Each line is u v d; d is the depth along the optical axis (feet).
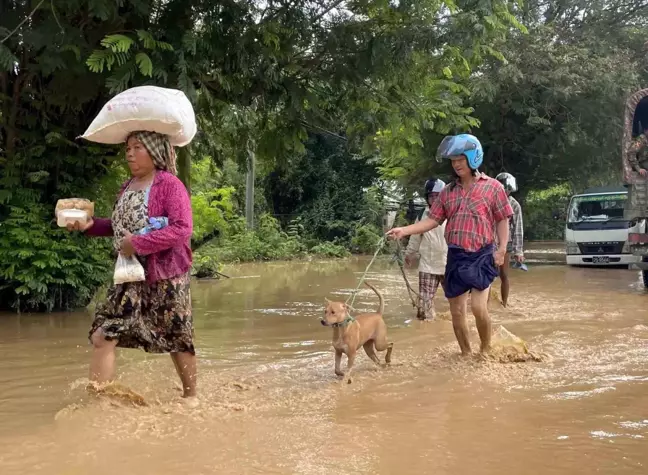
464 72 34.65
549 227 122.31
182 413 14.16
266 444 12.35
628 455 11.90
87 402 14.83
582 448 12.23
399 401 15.38
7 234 27.55
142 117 14.24
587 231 55.88
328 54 30.40
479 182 20.04
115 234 14.87
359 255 80.48
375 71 30.42
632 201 40.96
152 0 24.94
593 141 65.57
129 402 14.69
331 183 91.40
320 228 89.10
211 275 48.73
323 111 33.42
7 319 26.84
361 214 87.81
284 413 14.35
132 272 14.07
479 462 11.53
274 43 26.73
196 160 37.83
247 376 17.76
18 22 24.14
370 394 16.02
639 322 26.89
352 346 17.38
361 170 93.04
